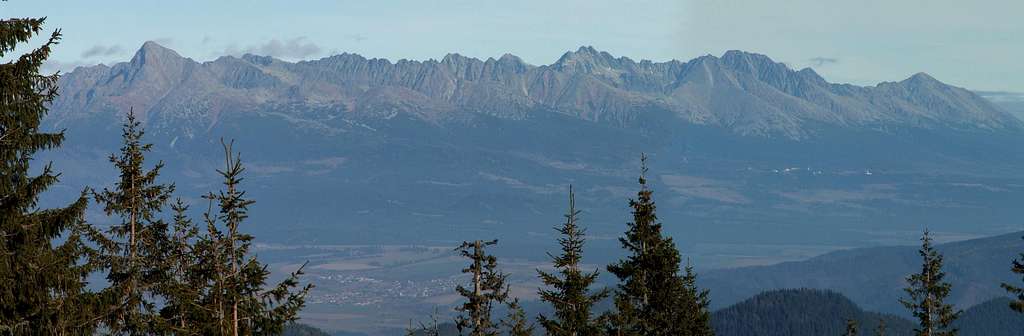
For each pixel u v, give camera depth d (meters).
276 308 118.31
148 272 127.69
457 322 157.62
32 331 97.06
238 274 116.44
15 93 91.44
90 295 101.81
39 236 96.31
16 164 94.62
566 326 157.62
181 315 119.38
